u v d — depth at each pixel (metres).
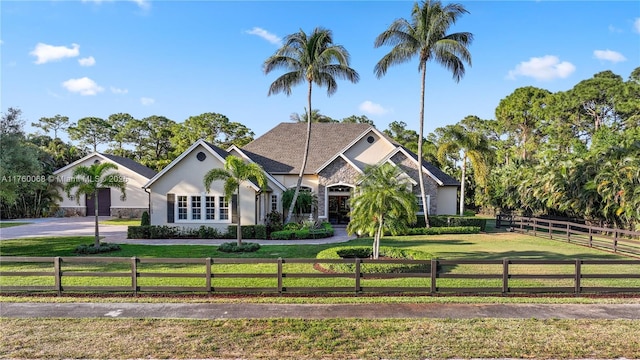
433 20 23.45
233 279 12.00
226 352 6.39
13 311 8.48
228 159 17.44
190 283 11.42
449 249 18.11
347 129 33.25
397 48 24.19
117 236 22.39
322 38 23.97
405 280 11.95
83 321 7.83
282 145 32.03
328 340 6.87
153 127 60.56
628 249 17.56
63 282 11.45
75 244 19.20
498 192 35.91
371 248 15.16
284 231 21.83
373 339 6.92
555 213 28.89
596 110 46.91
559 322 7.83
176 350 6.46
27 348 6.53
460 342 6.80
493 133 69.94
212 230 21.72
